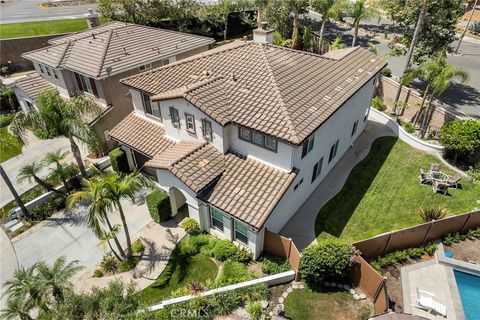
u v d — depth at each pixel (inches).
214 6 2117.4
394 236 709.9
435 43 1333.7
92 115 1085.1
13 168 1128.8
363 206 896.9
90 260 781.9
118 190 655.1
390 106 1406.3
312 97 811.4
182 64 962.1
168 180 794.8
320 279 656.4
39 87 1282.0
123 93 1141.7
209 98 784.9
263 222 661.9
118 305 600.7
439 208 815.1
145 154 924.6
